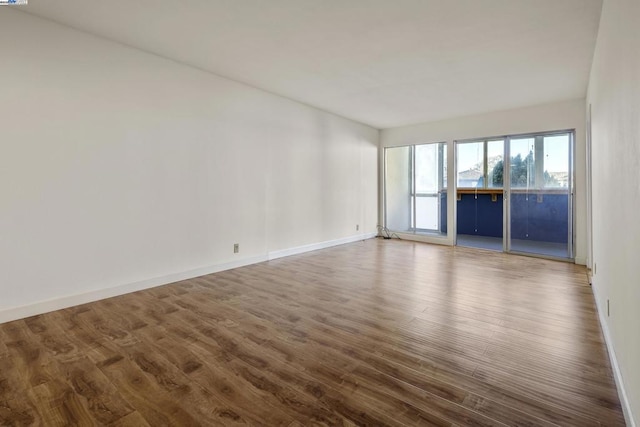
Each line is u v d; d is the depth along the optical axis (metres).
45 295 3.09
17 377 2.06
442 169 7.09
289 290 3.79
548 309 3.19
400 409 1.78
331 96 5.29
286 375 2.10
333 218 6.59
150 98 3.78
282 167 5.47
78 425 1.66
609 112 2.40
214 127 4.45
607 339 2.43
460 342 2.53
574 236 5.24
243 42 3.45
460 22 2.97
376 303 3.37
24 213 2.96
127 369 2.16
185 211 4.17
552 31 3.11
